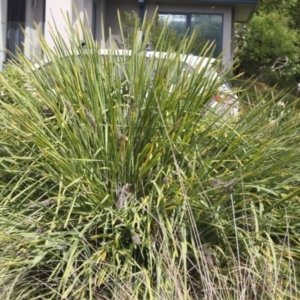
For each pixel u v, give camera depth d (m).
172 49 4.33
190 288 3.60
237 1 15.77
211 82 4.09
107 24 16.02
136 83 3.93
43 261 3.62
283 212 3.84
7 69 4.93
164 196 3.71
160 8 16.23
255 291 3.50
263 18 22.03
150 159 3.77
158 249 3.65
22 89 4.23
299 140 4.12
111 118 3.86
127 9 16.14
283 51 22.03
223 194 3.72
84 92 4.01
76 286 3.51
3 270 3.53
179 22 16.31
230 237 3.75
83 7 12.48
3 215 3.80
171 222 3.67
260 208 3.78
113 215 3.68
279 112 4.46
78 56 4.56
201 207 3.70
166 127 3.82
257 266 3.63
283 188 3.90
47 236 3.57
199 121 4.05
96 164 3.87
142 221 3.70
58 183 3.81
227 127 4.05
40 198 3.82
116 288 3.45
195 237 3.62
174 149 3.84
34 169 3.86
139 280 3.47
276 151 4.00
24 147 4.03
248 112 4.26
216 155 3.98
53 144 3.90
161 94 3.91
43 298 3.50
